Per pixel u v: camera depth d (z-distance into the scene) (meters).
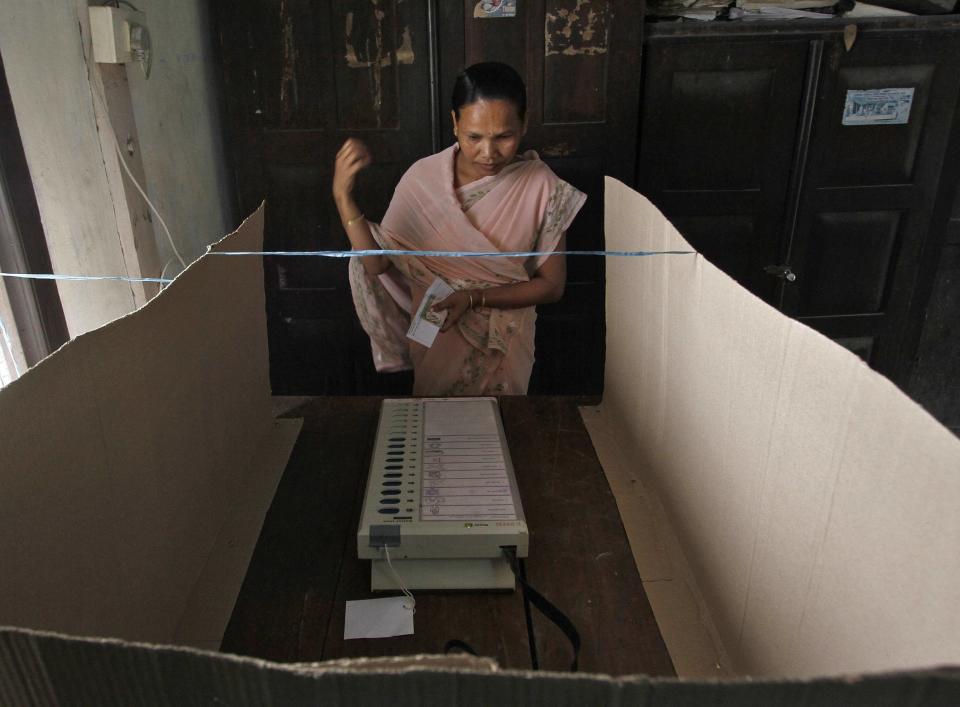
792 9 2.10
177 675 0.35
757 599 0.66
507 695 0.34
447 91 2.06
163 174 1.83
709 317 0.76
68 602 0.55
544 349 2.37
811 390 0.55
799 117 2.16
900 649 0.44
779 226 2.28
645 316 0.98
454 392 1.86
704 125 2.16
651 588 0.81
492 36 2.01
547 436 1.12
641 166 2.20
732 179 2.22
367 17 1.99
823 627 0.54
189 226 2.00
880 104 2.16
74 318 1.48
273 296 2.30
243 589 0.81
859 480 0.49
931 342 2.48
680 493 0.87
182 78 1.96
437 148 2.11
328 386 2.42
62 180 1.41
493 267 1.77
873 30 2.07
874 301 2.40
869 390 0.48
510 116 1.56
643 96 2.12
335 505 0.95
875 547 0.47
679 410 0.86
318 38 2.02
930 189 2.26
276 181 2.16
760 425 0.65
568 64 2.04
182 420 0.79
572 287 2.29
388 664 0.37
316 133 2.11
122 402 0.65
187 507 0.81
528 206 1.73
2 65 1.26
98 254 1.52
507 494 0.85
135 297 1.62
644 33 2.05
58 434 0.55
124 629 0.65
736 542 0.70
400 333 2.07
